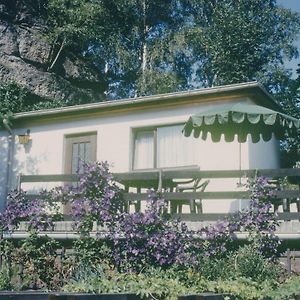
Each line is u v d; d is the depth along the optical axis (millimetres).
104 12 26156
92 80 25281
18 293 5285
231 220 8172
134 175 8930
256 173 8391
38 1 24500
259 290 6793
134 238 8273
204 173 8609
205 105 11742
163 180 9102
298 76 18812
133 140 12516
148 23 29172
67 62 24547
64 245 9195
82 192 8828
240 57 23922
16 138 13898
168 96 11820
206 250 8062
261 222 8055
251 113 8672
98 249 8555
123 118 12617
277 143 14031
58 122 13414
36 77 22141
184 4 29609
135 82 26938
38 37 23312
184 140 11914
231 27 24312
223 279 7328
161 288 6605
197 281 7082
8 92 20594
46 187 13328
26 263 8844
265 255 7996
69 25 23547
